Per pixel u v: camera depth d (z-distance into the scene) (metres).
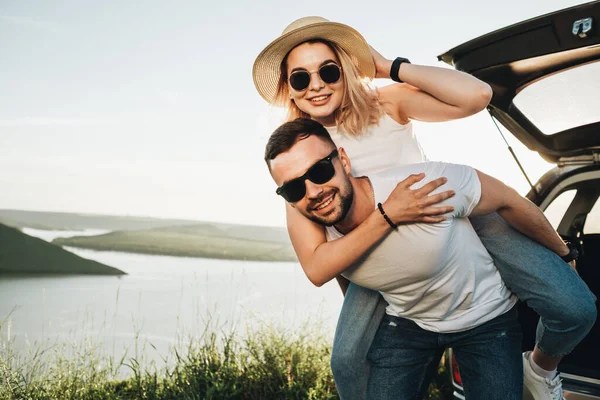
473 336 2.26
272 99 2.66
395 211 1.96
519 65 2.81
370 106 2.48
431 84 2.37
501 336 2.25
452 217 2.04
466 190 2.06
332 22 2.34
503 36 2.71
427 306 2.22
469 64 2.89
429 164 2.14
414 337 2.36
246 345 4.60
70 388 3.93
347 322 2.53
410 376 2.39
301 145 1.98
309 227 2.22
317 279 2.14
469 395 2.32
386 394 2.38
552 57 2.71
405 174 2.12
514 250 2.24
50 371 4.12
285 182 2.00
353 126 2.46
